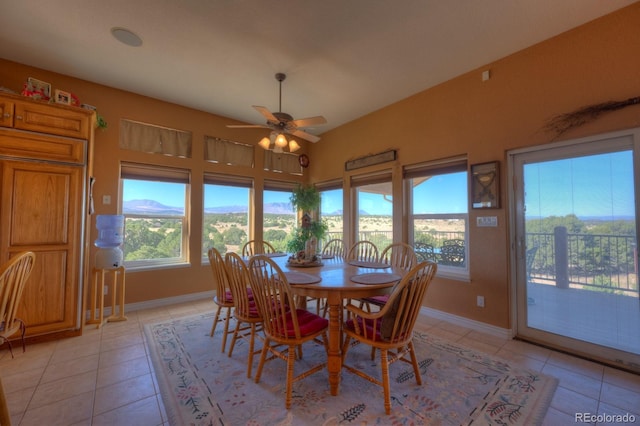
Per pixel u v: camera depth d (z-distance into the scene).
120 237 3.23
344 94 3.57
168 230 3.90
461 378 2.02
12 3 2.07
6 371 2.09
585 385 1.94
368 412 1.67
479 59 2.81
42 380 1.98
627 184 2.17
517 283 2.75
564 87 2.41
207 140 4.17
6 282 1.41
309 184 5.27
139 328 2.94
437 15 2.19
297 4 2.08
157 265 3.76
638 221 2.11
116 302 3.41
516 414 1.65
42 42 2.55
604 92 2.21
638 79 2.08
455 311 3.13
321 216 5.14
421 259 3.59
